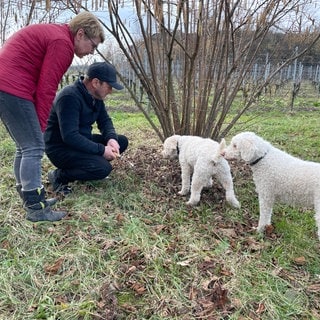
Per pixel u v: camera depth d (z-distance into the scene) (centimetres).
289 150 618
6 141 595
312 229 359
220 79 477
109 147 401
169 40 472
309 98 1500
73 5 436
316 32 549
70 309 239
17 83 300
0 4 655
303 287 274
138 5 423
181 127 500
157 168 484
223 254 302
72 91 379
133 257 291
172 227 348
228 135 657
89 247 299
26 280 264
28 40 301
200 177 384
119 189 418
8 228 318
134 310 244
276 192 334
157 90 485
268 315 243
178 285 264
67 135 374
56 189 409
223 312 243
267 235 346
